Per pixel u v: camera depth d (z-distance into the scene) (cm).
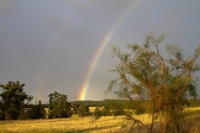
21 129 3947
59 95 9300
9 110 6738
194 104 1220
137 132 1257
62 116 9206
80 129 3338
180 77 1180
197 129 1287
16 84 7938
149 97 1193
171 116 1178
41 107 9288
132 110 1228
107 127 3102
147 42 1242
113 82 1231
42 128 3953
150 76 1191
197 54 1196
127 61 1238
